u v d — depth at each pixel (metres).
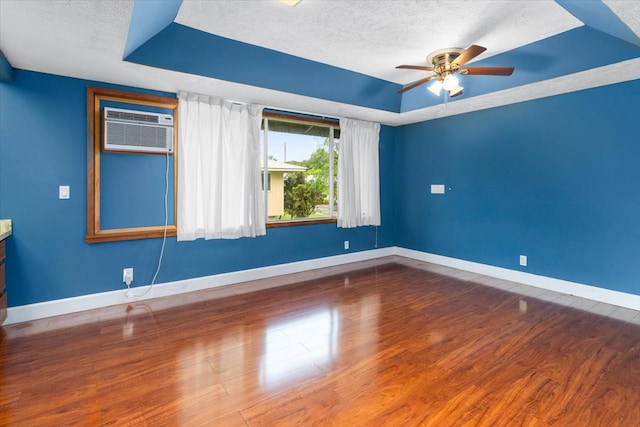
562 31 2.81
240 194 3.84
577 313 3.09
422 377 2.07
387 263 5.02
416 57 3.34
